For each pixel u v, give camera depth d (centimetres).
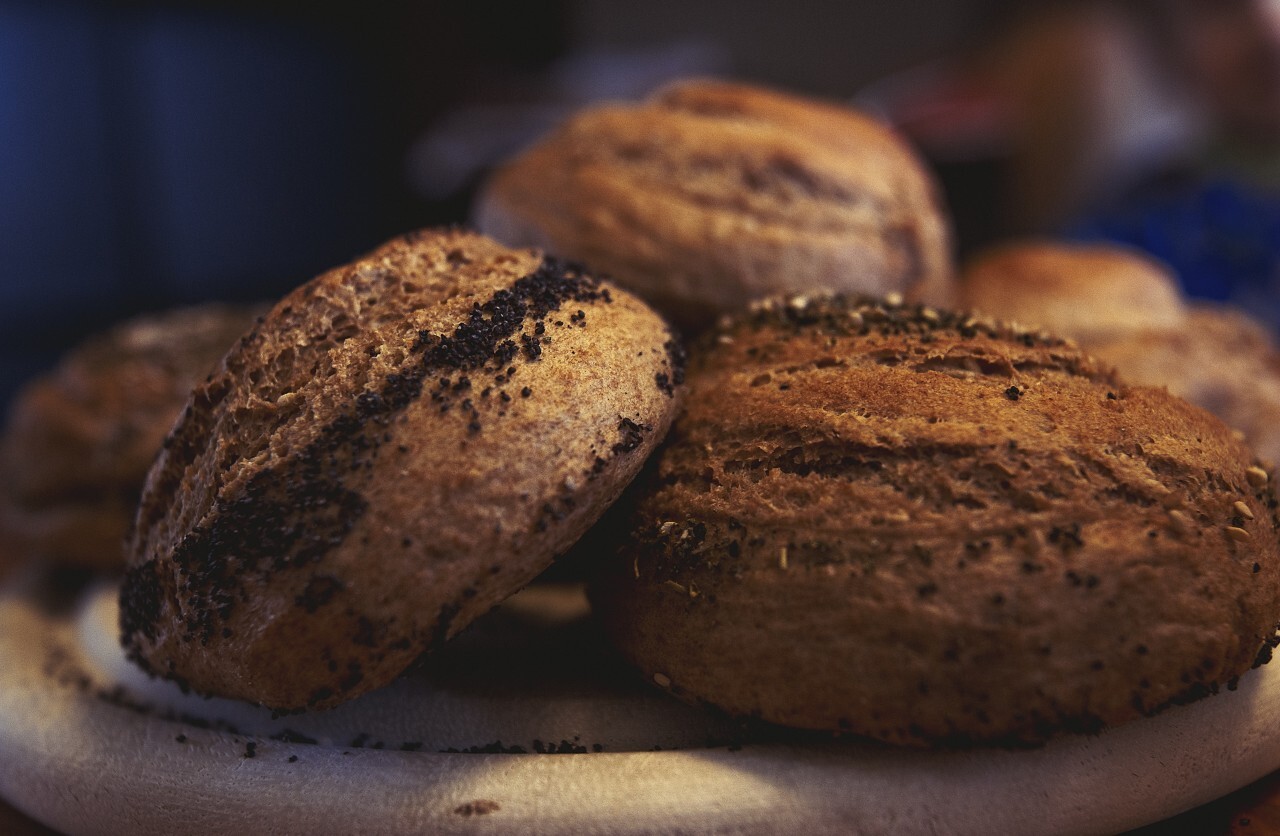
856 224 24
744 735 18
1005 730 16
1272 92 47
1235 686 17
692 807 17
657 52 63
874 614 16
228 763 18
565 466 17
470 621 17
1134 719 17
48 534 26
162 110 54
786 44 64
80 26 50
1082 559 16
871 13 62
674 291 23
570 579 23
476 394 17
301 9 57
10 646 24
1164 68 52
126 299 56
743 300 23
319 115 60
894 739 17
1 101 49
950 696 16
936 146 58
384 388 17
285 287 62
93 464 26
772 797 17
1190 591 16
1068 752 17
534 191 24
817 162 24
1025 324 20
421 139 61
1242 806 18
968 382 18
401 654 17
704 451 19
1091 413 18
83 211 53
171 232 57
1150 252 49
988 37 57
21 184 51
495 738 19
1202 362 26
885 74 63
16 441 28
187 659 18
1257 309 47
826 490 17
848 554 17
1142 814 17
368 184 63
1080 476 17
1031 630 16
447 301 19
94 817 18
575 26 62
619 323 19
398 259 19
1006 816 17
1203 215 49
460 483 17
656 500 19
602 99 62
